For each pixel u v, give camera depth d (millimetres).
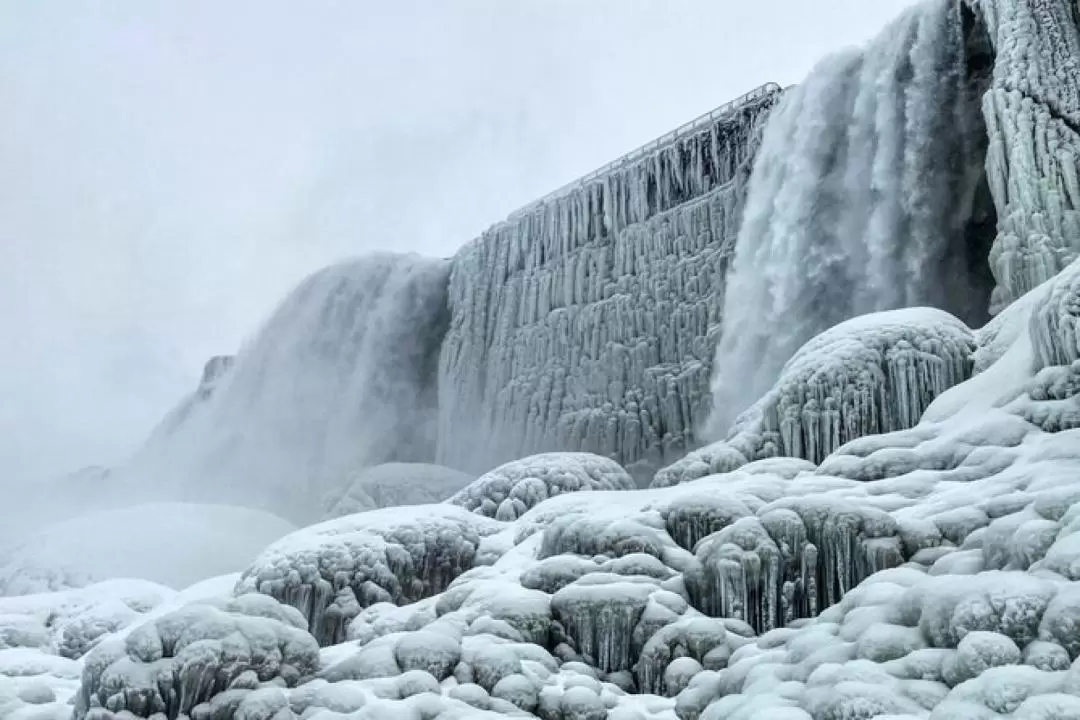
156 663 6434
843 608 6551
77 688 8750
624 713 6629
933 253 20672
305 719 6160
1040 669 4598
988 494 7891
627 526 9484
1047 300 9312
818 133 24062
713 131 29234
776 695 5570
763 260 24172
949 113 21438
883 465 9523
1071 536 5387
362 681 6773
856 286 21797
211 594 14719
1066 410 8578
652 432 27438
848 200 22703
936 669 5062
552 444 31031
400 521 13000
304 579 11781
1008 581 5188
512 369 34500
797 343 22344
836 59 24750
